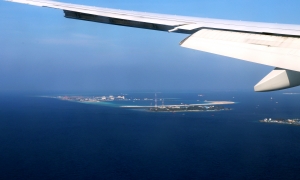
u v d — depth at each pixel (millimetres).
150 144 85438
